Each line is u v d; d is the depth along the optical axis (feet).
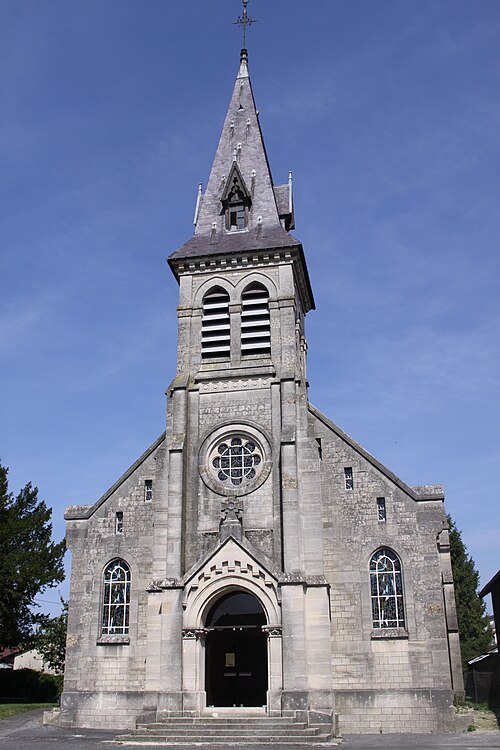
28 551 166.91
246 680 108.78
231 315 124.67
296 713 96.43
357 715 104.53
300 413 116.47
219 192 139.54
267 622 101.76
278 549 107.76
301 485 110.63
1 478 173.47
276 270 125.90
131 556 118.73
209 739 90.33
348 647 108.17
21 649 189.37
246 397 118.73
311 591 104.27
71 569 119.24
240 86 152.66
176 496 111.65
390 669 106.22
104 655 113.50
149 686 102.94
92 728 108.47
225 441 117.39
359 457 117.80
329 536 114.52
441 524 111.65
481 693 144.36
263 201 135.95
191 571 105.70
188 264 128.36
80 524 121.80
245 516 110.73
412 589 109.40
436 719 102.78
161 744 88.28
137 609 115.44
